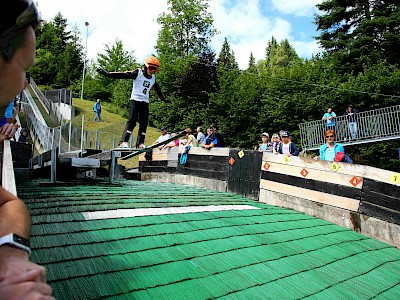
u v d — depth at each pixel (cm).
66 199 541
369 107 2567
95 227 421
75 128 1522
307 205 687
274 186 755
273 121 2689
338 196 638
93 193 625
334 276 407
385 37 3044
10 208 73
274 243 475
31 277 57
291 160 725
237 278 359
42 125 2048
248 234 491
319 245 500
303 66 2886
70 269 311
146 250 381
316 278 394
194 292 318
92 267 321
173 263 362
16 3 64
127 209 517
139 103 761
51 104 3073
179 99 3300
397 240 548
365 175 602
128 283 308
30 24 69
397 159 2367
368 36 3147
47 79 6222
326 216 654
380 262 475
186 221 502
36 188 655
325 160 666
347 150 2519
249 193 805
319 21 3422
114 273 319
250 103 2812
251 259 410
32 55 70
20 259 61
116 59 5253
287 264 415
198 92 3278
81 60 6378
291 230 548
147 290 304
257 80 2930
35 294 55
